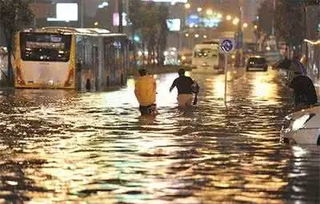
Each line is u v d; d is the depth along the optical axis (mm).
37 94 72312
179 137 35656
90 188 21719
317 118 30094
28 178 23500
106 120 45094
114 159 27812
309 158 27578
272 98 69500
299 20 129875
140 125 41844
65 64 76812
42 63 77125
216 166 25938
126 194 20734
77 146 31969
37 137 35719
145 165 26203
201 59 150000
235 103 61812
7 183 22594
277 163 26516
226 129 39906
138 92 49062
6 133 37656
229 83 103375
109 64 87562
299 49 134875
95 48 82938
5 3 87062
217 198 20109
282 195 20547
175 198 20125
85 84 79562
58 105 58125
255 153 29453
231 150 30516
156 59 190375
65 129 39625
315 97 44219
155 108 49844
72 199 20094
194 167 25703
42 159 27891
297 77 44250
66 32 77062
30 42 77188
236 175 23922
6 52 96062
